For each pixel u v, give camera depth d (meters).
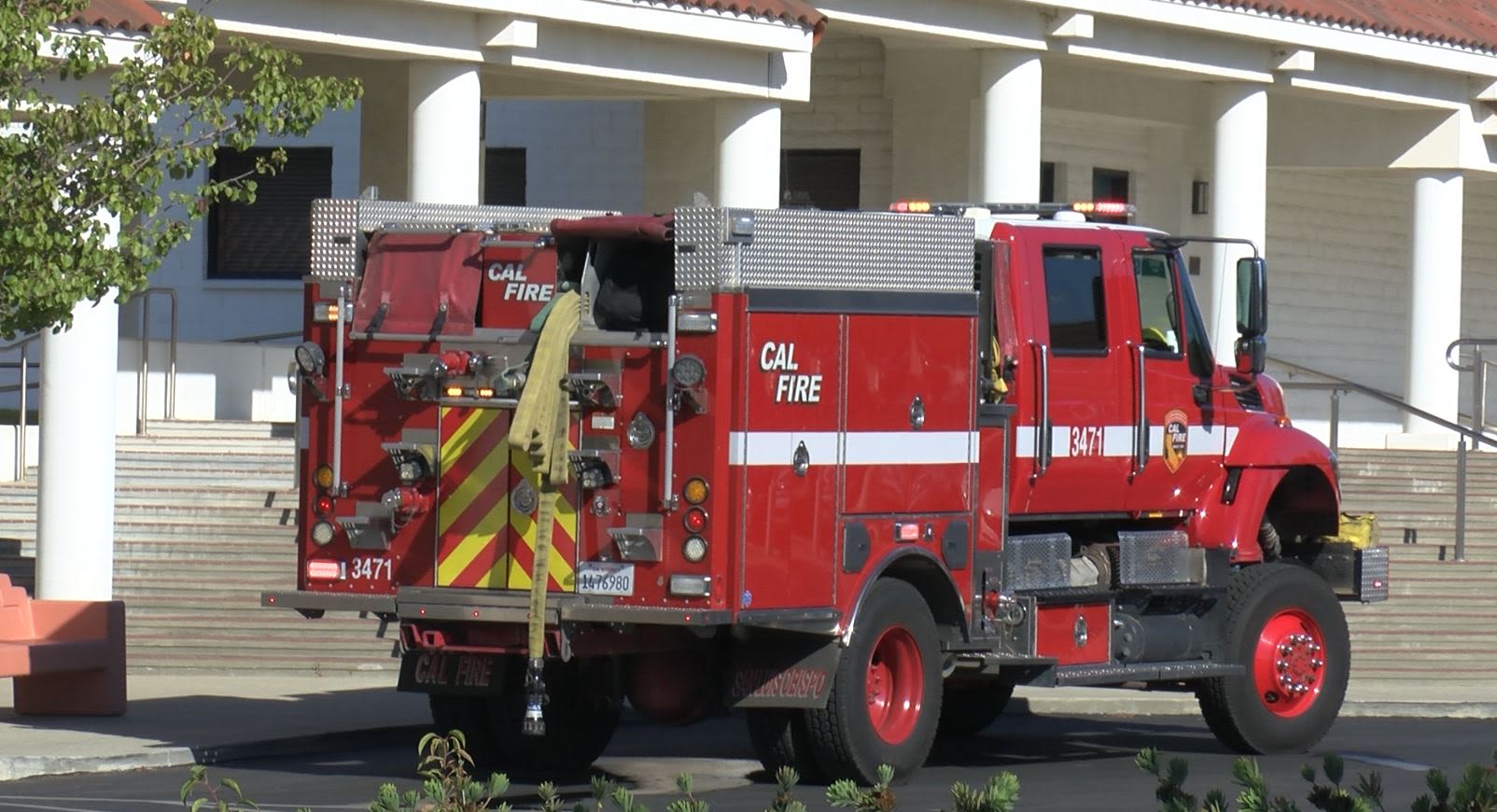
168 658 38.06
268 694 34.97
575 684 27.83
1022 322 28.25
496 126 59.59
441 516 25.84
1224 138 54.44
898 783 26.84
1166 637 30.00
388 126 45.75
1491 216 72.81
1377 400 68.75
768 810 15.23
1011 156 49.53
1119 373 29.50
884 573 26.81
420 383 25.86
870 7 46.22
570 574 25.11
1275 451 31.20
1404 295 69.81
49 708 32.19
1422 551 46.88
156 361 46.84
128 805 25.11
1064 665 28.69
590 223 25.41
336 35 38.75
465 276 26.06
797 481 25.16
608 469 24.86
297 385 26.77
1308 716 31.28
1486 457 52.22
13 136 25.92
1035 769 29.30
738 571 24.55
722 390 24.48
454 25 40.31
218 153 62.75
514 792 26.52
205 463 43.00
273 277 62.94
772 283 24.88
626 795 14.98
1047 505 28.67
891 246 26.19
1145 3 50.06
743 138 45.47
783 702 25.59
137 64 27.03
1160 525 30.66
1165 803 14.29
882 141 55.47
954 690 32.56
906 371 26.39
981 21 48.19
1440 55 56.84
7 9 25.39
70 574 36.12
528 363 25.36
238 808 18.62
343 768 28.72
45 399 36.19
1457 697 38.69
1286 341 65.94
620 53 42.38
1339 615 31.70
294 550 40.50
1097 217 30.59
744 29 43.53
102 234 26.23
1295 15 53.06
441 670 26.58
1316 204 66.56
